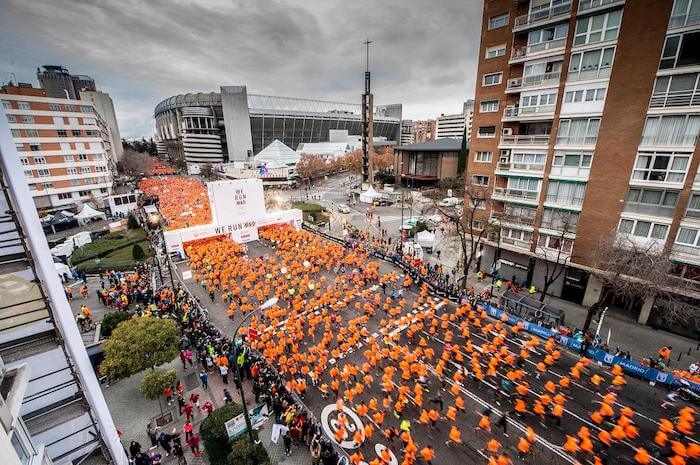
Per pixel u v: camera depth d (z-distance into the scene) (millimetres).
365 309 29312
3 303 8516
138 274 35938
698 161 21812
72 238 46469
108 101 145750
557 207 28812
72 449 9805
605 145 25422
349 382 21281
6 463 6227
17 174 8094
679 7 20922
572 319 27828
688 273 23406
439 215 58031
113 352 18266
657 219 23906
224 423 16438
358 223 59219
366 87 88312
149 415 19000
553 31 27219
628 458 16047
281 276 36594
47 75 186375
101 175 73125
